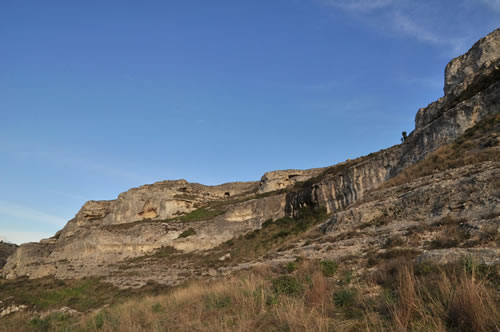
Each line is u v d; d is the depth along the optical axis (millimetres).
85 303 37750
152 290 36938
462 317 6289
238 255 44719
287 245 31906
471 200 18000
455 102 35938
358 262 16547
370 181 39469
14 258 75312
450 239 14570
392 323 7043
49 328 16266
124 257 59469
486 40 42250
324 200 45844
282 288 11789
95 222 91938
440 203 19875
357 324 7367
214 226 58375
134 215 81312
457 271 9172
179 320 10922
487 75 33625
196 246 55812
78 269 59500
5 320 18312
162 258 54906
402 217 21844
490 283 7875
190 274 40188
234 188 92812
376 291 10297
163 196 79438
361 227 24281
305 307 9242
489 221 14305
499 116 27438
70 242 69500
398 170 36438
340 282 13070
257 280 15102
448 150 28406
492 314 6152
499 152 22453
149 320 11633
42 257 72000
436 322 6547
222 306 11523
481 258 9820
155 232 61406
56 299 42094
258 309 10023
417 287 8328
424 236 17047
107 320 13570
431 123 34844
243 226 54938
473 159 23641
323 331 7090
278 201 54469
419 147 35000
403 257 13977
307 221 45656
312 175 70750
